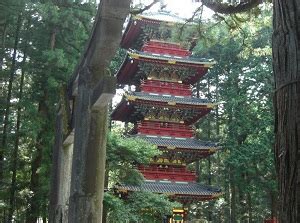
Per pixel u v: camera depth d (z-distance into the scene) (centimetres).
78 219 528
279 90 324
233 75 4109
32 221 2119
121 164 2083
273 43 340
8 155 2283
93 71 565
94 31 543
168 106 2881
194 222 2717
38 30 2275
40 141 2128
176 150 2806
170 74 3064
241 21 891
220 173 4134
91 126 550
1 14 2108
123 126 4053
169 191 2638
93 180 538
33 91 2236
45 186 1988
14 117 2477
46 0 2225
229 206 4069
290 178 301
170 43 3078
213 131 4528
